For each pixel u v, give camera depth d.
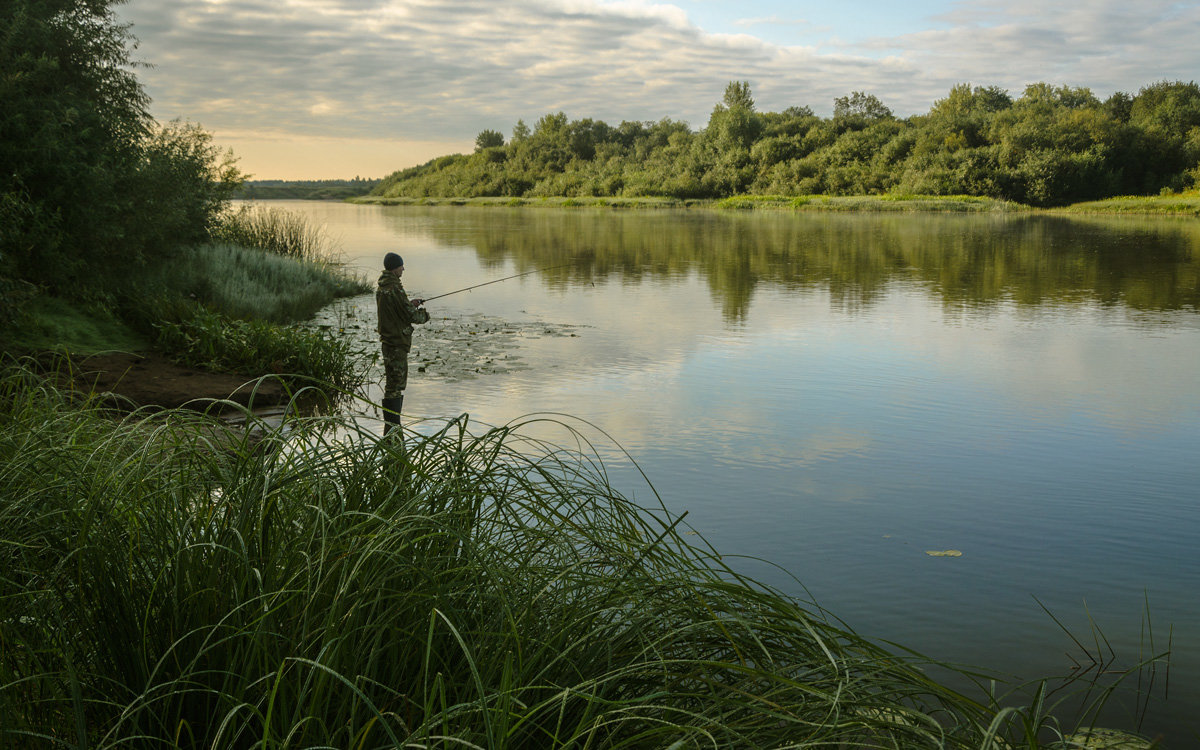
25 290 10.25
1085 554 4.89
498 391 9.27
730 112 105.56
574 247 33.84
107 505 2.66
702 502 5.75
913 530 5.25
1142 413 8.23
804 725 2.17
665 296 18.47
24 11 11.59
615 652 2.49
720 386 9.55
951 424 7.86
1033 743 1.94
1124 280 20.72
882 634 3.90
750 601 2.67
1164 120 80.25
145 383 8.66
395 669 2.24
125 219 12.47
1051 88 122.94
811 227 46.72
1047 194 71.31
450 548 2.68
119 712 2.22
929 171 76.38
